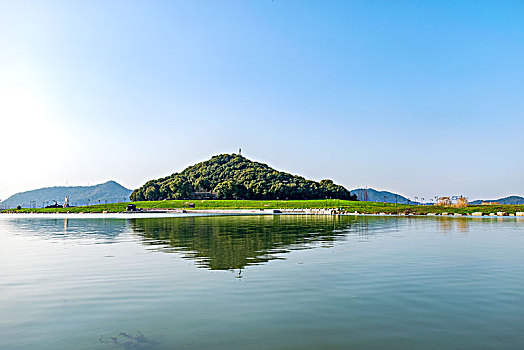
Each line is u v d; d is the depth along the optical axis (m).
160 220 71.00
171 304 12.10
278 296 12.93
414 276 15.96
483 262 19.39
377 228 43.94
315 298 12.69
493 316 10.82
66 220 75.88
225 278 15.66
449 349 8.61
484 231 38.78
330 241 29.69
